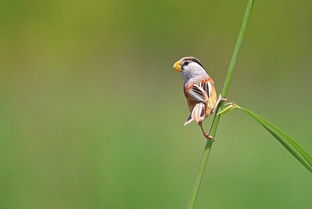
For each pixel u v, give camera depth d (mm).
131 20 23172
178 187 11703
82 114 15438
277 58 22578
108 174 11836
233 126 15609
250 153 13336
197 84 4945
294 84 20844
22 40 22469
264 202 11242
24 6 22609
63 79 21078
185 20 23312
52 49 22484
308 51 22797
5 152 12812
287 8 23109
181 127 15133
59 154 12641
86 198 11328
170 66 22750
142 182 11758
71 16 22844
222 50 23172
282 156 12914
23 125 14164
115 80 21328
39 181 11750
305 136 14695
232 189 11648
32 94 18281
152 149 13117
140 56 22984
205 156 4371
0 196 11398
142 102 17844
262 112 17031
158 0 23141
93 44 22797
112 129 13891
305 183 11633
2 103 16281
